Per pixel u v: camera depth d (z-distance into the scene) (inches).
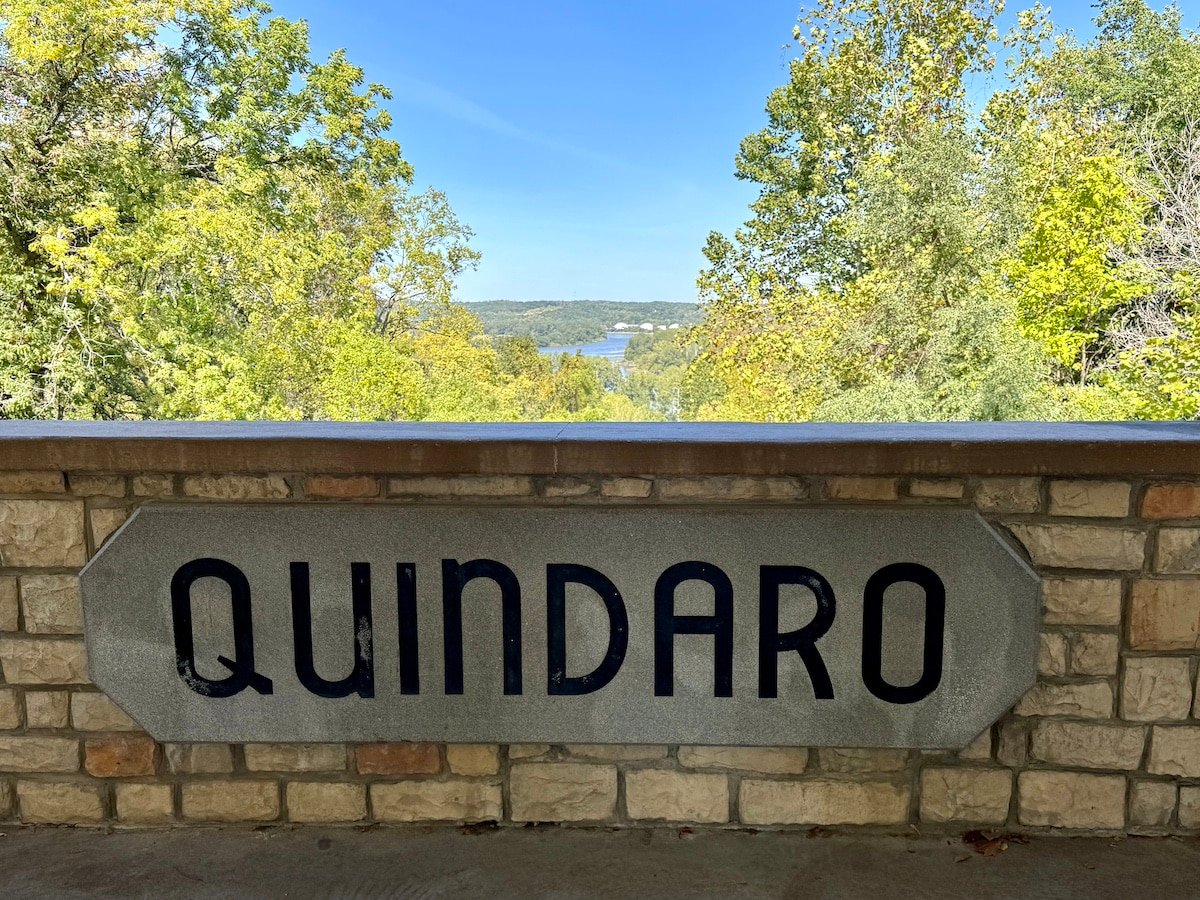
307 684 87.4
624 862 83.9
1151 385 534.3
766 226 893.8
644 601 84.4
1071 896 78.2
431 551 84.6
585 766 88.4
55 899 80.0
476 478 84.0
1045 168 652.1
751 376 807.7
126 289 673.0
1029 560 83.3
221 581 86.0
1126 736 84.8
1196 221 601.9
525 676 86.2
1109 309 634.8
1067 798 86.2
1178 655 83.4
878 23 764.0
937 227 629.9
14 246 643.5
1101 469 79.6
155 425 94.8
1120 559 82.2
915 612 83.2
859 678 84.7
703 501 83.4
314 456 82.7
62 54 595.5
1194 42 782.5
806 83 836.6
